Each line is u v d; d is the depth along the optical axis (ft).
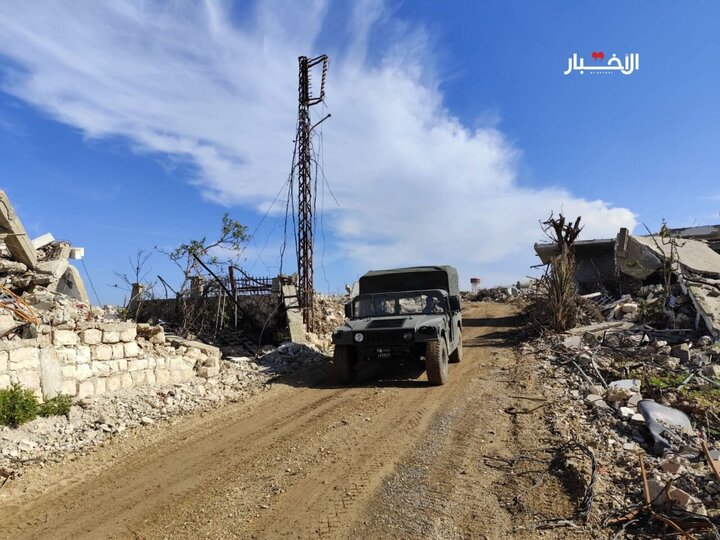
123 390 30.37
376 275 39.73
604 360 31.07
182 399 30.83
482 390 28.78
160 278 49.88
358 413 25.99
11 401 23.32
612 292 55.26
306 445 21.84
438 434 22.00
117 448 22.86
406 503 15.94
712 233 61.16
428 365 30.35
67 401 25.88
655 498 14.71
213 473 19.45
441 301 35.50
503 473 17.74
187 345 38.04
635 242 49.96
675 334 35.06
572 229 51.52
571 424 21.81
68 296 49.29
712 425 20.86
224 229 52.44
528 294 60.23
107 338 30.40
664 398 23.75
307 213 55.88
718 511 14.33
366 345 31.83
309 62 57.47
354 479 17.93
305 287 54.85
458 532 14.16
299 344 46.52
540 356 35.19
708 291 37.40
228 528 15.10
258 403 29.94
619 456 18.16
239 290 55.16
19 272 45.68
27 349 25.40
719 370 26.63
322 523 15.01
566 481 16.69
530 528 14.16
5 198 41.57
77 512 16.72
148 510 16.61
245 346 48.88
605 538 13.48
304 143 56.70
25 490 18.49
